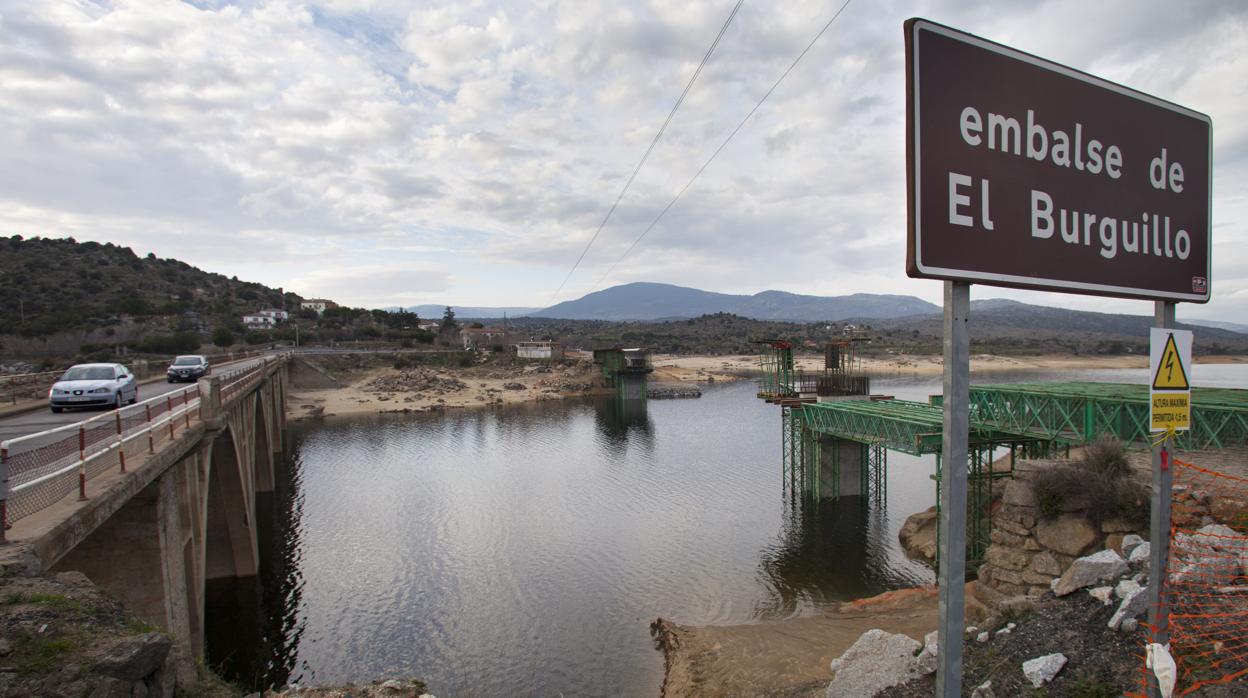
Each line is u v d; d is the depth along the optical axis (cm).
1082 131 495
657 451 6938
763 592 3106
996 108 451
